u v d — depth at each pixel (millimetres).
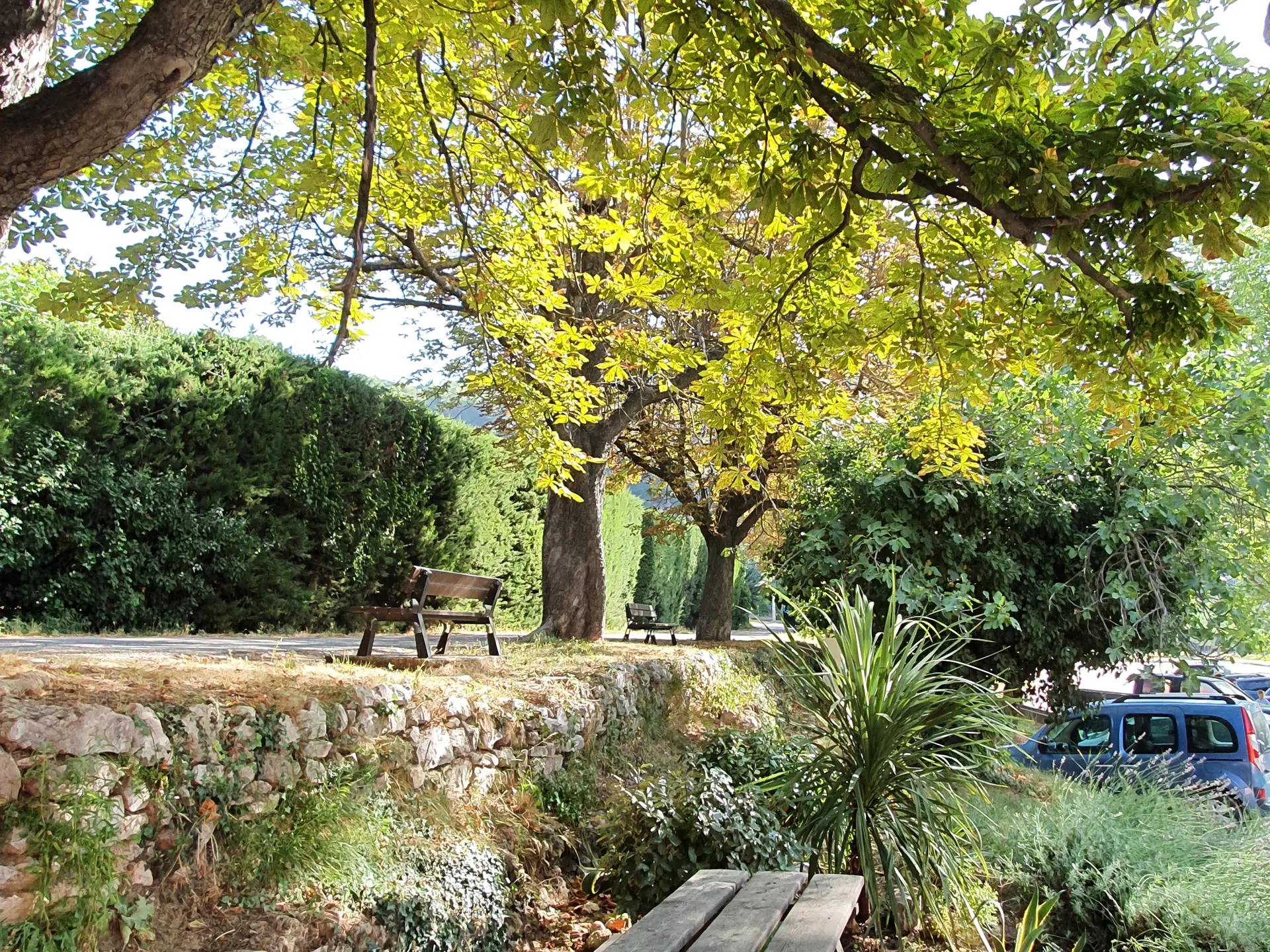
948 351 5223
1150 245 3188
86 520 10375
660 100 4184
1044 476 8898
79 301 5730
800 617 6148
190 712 3955
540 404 7008
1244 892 5383
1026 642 8781
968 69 3705
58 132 3115
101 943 3268
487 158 6574
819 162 3660
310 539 13117
